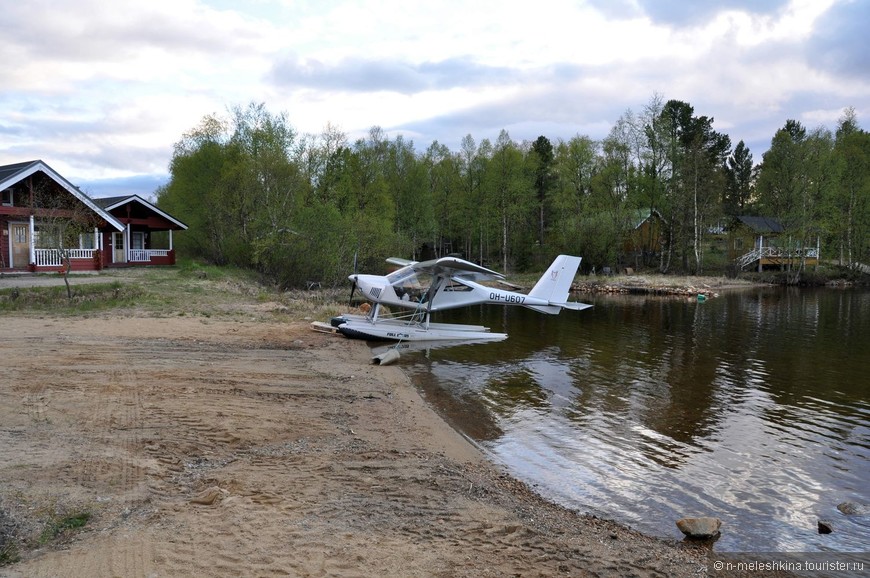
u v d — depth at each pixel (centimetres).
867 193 4181
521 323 1958
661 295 3334
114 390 736
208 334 1240
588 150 4575
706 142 5391
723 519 512
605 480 598
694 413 856
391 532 405
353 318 1478
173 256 2928
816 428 788
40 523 370
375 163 3997
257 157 2847
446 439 695
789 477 615
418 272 1470
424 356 1254
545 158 5450
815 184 4281
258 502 434
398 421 746
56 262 2205
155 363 924
